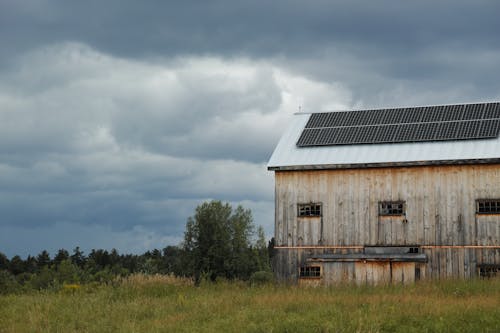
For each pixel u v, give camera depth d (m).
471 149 33.06
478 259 32.06
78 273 55.00
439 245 32.81
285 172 36.06
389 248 33.69
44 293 32.31
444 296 24.34
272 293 26.55
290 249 35.47
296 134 38.66
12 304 25.94
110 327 20.02
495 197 32.09
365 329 17.70
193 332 18.48
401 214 33.66
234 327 18.84
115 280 32.50
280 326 18.59
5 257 104.31
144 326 19.88
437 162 32.94
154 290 29.22
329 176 35.22
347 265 34.28
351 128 37.44
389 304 21.92
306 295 25.16
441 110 36.97
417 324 18.80
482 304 21.41
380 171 34.31
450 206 32.84
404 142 34.94
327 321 18.67
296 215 35.59
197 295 27.17
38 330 19.70
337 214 34.81
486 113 35.47
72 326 20.38
